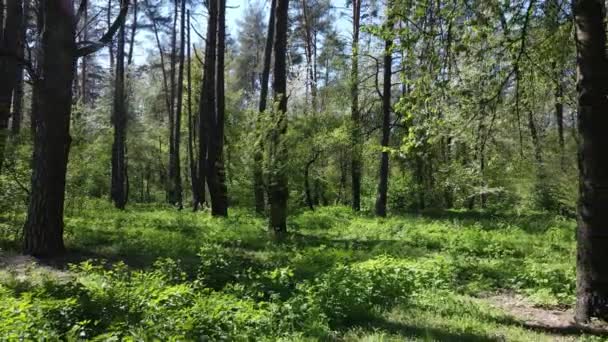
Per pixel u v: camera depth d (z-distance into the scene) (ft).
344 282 26.86
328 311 23.20
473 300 28.50
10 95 47.80
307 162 89.30
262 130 53.36
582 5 24.09
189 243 43.91
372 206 122.72
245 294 25.30
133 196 164.04
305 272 31.50
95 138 104.42
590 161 23.76
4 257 34.24
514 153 41.88
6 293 21.75
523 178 73.26
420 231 58.95
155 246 41.39
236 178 65.31
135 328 18.10
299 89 106.83
